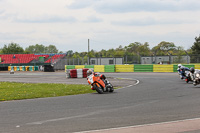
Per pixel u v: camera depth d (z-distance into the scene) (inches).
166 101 472.1
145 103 455.5
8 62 2805.1
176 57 1861.5
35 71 2337.6
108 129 275.9
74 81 1104.8
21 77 1491.1
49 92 681.0
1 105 477.1
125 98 530.0
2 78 1432.1
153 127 281.1
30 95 622.8
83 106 438.9
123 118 333.1
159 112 368.2
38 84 956.0
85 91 696.4
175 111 372.8
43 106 450.0
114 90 700.7
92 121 319.3
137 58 1963.6
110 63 2194.9
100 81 645.9
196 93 581.9
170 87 741.9
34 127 293.7
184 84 825.5
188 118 324.8
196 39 2508.6
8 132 273.3
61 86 848.9
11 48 3764.8
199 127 278.2
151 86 788.0
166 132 260.4
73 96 597.3
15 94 649.6
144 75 1389.0
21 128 289.9
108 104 455.2
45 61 2701.8
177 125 288.5
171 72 1670.8
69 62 2252.7
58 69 2292.1
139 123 303.4
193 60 1749.5
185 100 478.3
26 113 384.2
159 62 1956.2
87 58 2186.3
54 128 287.3
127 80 1075.3
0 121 329.1
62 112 385.7
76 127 290.2
